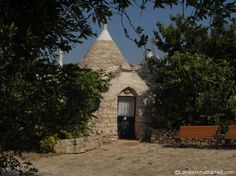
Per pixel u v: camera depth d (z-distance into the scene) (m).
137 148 19.84
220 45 22.73
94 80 19.48
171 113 21.36
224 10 4.72
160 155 17.33
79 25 5.18
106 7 5.08
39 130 4.58
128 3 4.91
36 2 4.56
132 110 23.52
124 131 23.47
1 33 3.93
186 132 19.45
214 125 19.97
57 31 4.98
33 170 5.41
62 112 4.79
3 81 3.99
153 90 22.75
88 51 24.50
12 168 4.64
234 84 20.48
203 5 4.73
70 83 4.89
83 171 14.67
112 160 16.83
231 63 23.12
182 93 21.16
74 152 18.72
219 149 18.45
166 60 21.91
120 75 23.23
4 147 4.37
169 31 23.33
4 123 4.11
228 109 20.12
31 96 4.27
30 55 4.47
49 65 4.61
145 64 23.94
